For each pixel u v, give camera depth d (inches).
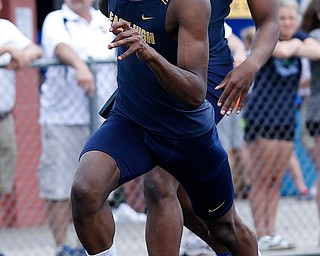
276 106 978.1
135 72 588.7
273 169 991.0
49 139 929.5
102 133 596.1
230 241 671.1
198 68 552.4
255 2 655.1
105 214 581.0
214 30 637.9
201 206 638.5
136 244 1065.5
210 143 604.1
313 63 985.5
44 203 997.8
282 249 985.5
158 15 561.3
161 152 601.6
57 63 904.9
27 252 1011.9
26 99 969.5
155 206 633.6
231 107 625.0
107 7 660.1
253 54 637.3
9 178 930.1
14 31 896.3
